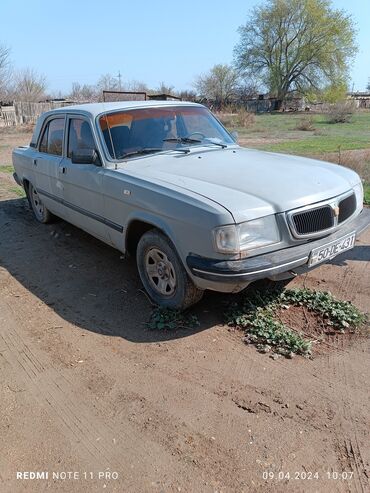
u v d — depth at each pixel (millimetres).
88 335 3799
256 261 3283
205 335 3691
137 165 4363
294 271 3582
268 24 61125
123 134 4602
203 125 5262
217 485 2338
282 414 2803
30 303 4422
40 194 6332
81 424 2811
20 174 6996
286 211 3430
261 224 3340
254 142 19312
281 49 61781
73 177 4996
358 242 5703
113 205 4316
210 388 3070
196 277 3480
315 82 61938
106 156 4465
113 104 4984
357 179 4332
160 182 3818
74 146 5117
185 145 4836
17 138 23516
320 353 3402
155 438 2664
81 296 4508
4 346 3727
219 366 3295
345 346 3479
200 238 3338
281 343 3496
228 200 3355
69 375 3297
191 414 2840
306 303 4059
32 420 2865
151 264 4121
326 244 3635
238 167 4145
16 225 6945
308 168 4191
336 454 2496
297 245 3512
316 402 2893
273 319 3836
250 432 2670
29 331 3922
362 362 3279
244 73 65875
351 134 23109
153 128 4793
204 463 2473
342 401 2895
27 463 2533
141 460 2518
